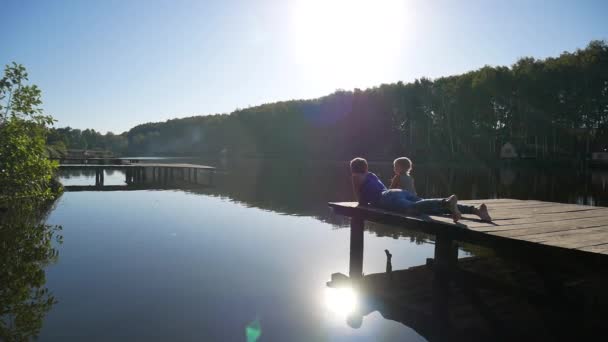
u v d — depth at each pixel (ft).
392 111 186.91
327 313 13.42
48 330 11.63
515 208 18.43
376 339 11.63
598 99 136.46
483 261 20.57
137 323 12.21
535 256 11.38
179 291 15.24
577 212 17.25
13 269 17.69
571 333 12.14
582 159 144.05
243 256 20.72
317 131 228.02
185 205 41.11
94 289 15.26
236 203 42.98
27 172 26.17
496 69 150.20
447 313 13.67
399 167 17.92
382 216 16.44
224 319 12.68
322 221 31.89
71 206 39.52
